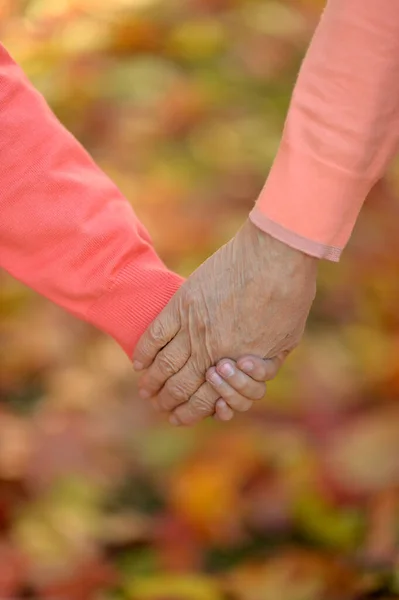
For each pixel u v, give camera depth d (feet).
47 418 6.09
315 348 6.41
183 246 7.04
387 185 8.03
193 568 5.45
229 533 5.58
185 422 4.59
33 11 10.27
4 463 5.83
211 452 5.91
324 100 4.19
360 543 5.48
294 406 6.12
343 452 5.85
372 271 7.04
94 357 6.43
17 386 6.30
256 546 5.53
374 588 5.27
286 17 10.33
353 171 4.20
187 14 10.25
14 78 4.40
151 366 4.53
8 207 4.40
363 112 4.17
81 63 9.32
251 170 7.96
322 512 5.60
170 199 7.52
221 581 5.37
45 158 4.41
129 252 4.45
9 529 5.57
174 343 4.46
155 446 5.96
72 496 5.71
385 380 6.22
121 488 5.79
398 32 4.12
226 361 4.42
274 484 5.75
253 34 9.96
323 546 5.51
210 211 7.43
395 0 4.10
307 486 5.73
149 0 10.41
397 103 4.18
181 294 4.41
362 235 7.43
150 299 4.46
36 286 4.50
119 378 6.32
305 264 4.30
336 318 6.65
